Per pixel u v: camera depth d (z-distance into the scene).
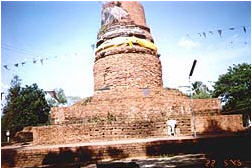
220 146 12.51
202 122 16.03
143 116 17.56
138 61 20.38
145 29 21.81
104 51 21.05
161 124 16.22
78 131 15.31
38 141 15.02
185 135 15.90
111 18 21.50
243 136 12.61
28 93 27.88
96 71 21.39
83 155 11.84
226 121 16.08
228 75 26.75
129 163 10.06
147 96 18.45
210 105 18.41
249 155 11.04
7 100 27.17
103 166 10.08
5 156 11.43
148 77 20.41
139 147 12.18
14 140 19.64
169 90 19.67
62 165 11.38
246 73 25.67
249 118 25.23
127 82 19.94
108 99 18.56
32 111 27.33
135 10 21.75
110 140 15.34
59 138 15.14
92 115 17.89
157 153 12.20
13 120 26.44
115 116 17.55
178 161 10.00
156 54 21.72
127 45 20.61
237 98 26.17
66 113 17.83
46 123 28.30
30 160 11.59
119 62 20.33
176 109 17.97
